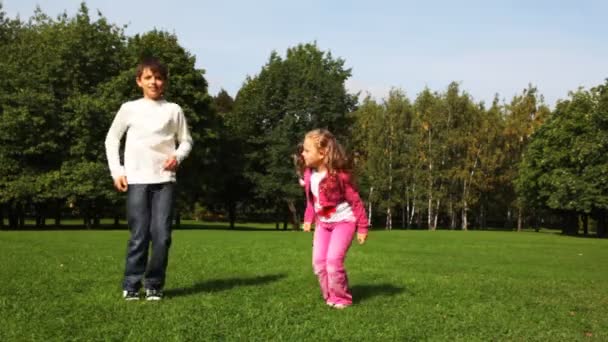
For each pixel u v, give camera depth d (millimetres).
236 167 47188
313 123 47562
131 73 36125
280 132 46156
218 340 4309
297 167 6414
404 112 57969
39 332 4371
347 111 49094
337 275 5898
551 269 11273
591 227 67438
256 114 48312
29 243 14852
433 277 8727
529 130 58000
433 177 57344
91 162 35188
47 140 35406
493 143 57906
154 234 5980
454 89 58250
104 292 6301
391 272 9383
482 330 4898
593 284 8617
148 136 6141
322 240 6195
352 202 6152
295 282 7613
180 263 10016
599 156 40312
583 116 43500
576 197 40844
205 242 17188
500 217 73062
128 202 6051
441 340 4512
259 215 71625
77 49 37875
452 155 58688
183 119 6457
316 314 5402
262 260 10992
